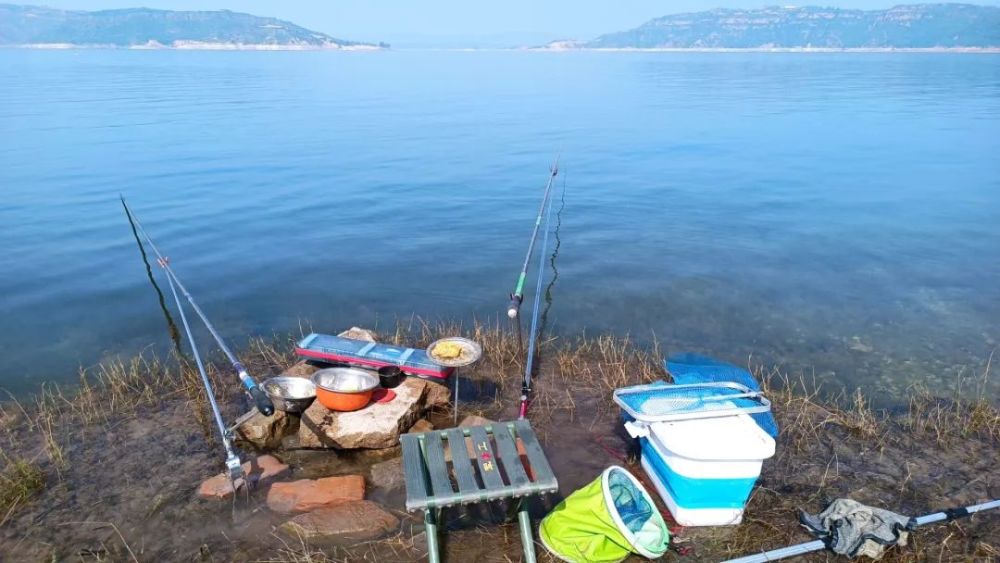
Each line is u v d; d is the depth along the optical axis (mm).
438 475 3818
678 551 4082
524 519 3963
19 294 9102
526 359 6953
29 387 6652
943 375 6934
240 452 5172
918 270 10172
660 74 69688
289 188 15453
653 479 4676
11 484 4754
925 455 5262
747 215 13320
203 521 4410
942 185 15977
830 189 15578
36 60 102688
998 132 24656
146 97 37469
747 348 7570
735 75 67062
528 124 26922
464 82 54750
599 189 15609
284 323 8242
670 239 11695
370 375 5402
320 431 5094
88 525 4402
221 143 21500
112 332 7965
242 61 105250
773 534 4254
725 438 4371
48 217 12844
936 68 83062
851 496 4707
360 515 4340
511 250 11094
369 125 26125
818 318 8414
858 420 5762
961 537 4270
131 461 5117
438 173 17297
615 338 7754
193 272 10000
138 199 14258
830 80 57625
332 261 10531
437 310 8672
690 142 22531
